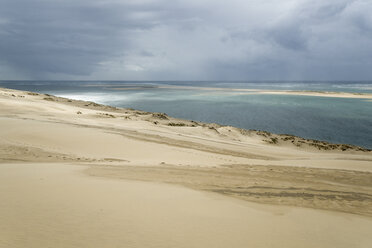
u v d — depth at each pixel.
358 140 25.39
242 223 4.62
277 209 5.53
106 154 12.60
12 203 4.83
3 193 5.40
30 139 13.97
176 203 5.38
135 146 14.03
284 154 16.33
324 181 8.42
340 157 16.48
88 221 4.25
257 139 23.39
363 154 19.61
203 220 4.61
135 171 8.38
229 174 8.68
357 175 9.52
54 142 13.88
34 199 5.12
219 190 6.66
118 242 3.64
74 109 31.98
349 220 5.19
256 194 6.53
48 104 33.22
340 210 5.76
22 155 10.91
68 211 4.61
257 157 14.44
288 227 4.61
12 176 6.89
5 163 9.38
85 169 8.33
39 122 18.69
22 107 27.66
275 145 21.81
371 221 5.21
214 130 24.50
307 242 4.08
